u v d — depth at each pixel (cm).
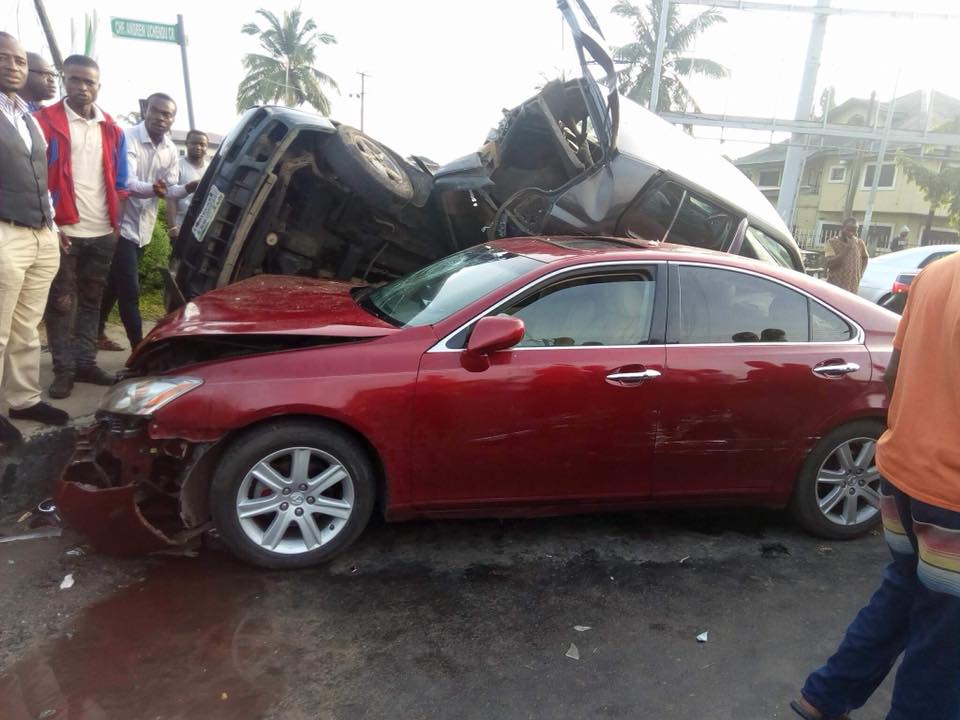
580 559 362
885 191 3866
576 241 424
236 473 319
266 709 250
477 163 597
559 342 351
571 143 654
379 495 352
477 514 354
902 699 215
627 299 365
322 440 326
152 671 265
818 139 1861
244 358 327
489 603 320
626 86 3266
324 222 567
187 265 543
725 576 353
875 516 396
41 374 535
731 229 618
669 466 364
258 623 296
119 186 520
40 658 270
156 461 338
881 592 237
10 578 319
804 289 391
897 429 218
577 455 349
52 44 795
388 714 250
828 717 247
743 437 367
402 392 327
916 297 223
